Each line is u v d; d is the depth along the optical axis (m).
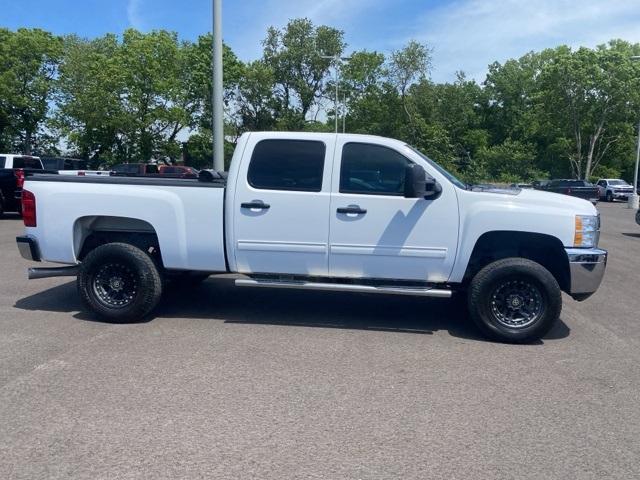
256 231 6.84
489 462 3.95
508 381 5.43
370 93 48.22
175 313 7.67
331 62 55.06
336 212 6.71
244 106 52.94
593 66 55.06
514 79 72.50
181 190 6.96
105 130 43.03
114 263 7.04
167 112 43.19
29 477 3.70
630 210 34.81
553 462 3.97
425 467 3.87
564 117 57.44
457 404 4.88
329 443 4.17
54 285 9.26
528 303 6.57
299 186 6.79
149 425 4.41
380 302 8.44
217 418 4.54
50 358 5.84
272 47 56.38
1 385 5.14
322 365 5.75
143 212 7.01
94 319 7.30
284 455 3.99
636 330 7.29
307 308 8.02
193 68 48.91
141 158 43.78
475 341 6.67
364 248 6.71
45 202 7.16
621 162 63.56
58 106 48.72
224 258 7.00
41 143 51.41
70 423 4.43
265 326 7.11
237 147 6.90
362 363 5.83
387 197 6.66
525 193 6.90
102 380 5.28
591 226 6.62
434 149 46.00
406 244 6.67
